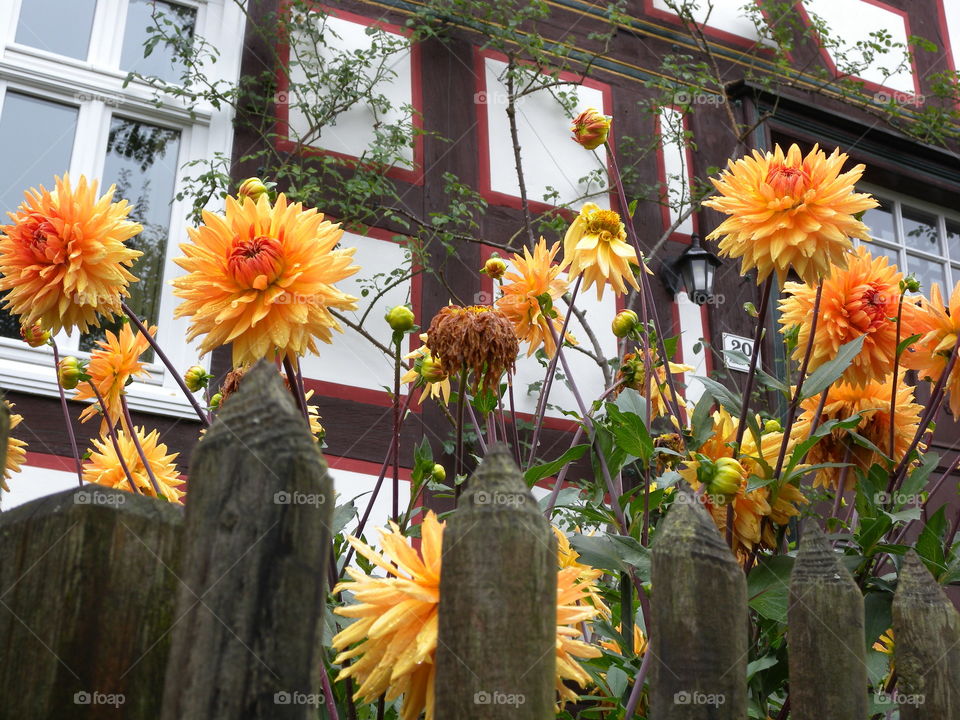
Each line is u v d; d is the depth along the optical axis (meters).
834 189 1.78
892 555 1.85
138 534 1.01
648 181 5.79
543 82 5.67
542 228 5.39
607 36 5.82
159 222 4.64
